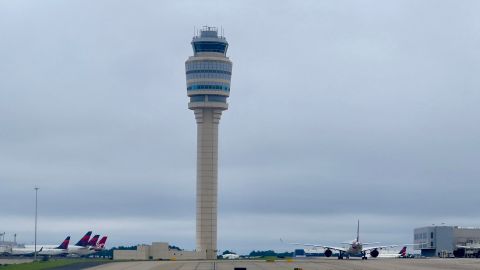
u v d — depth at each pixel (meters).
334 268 169.50
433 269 165.12
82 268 175.25
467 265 186.38
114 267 180.62
